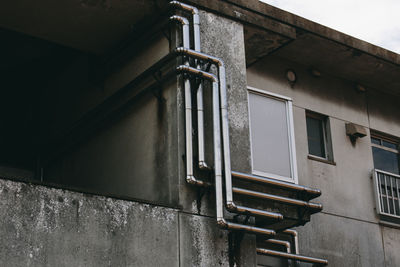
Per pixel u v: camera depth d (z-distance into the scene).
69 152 12.14
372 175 13.12
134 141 10.07
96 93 11.50
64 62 13.02
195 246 8.53
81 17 10.12
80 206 7.93
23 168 13.08
